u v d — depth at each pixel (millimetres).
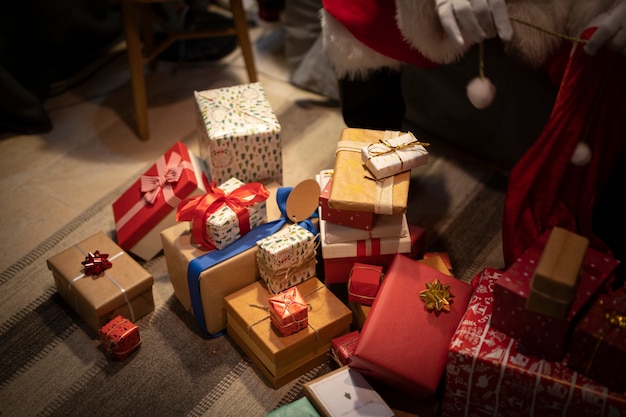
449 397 1708
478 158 2584
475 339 1642
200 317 1971
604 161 1893
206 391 1863
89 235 2332
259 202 1956
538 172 1922
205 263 1867
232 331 1967
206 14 3324
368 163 1863
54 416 1806
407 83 2617
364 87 2158
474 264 2199
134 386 1875
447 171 2525
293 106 2871
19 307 2094
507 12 1795
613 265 1680
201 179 2174
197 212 1868
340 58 2051
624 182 1955
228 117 2113
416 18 1801
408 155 1855
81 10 3045
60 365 1931
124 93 2998
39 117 2766
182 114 2857
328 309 1873
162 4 3109
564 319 1502
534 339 1596
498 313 1632
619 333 1492
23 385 1879
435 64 2016
